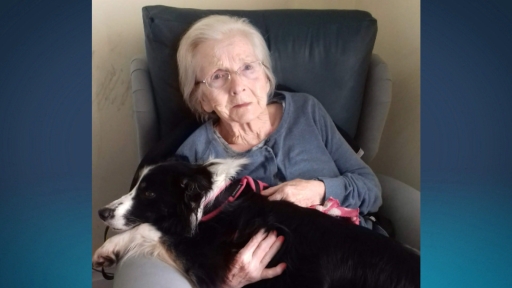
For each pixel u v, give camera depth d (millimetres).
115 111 1534
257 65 1205
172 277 977
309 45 1327
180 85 1267
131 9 1501
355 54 1343
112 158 1555
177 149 1248
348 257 1026
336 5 1685
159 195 1091
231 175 1133
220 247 1050
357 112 1396
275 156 1223
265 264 1042
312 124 1259
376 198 1235
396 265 1017
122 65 1527
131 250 1057
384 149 1612
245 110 1194
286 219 1071
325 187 1173
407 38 1522
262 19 1320
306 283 1022
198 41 1192
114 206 1096
